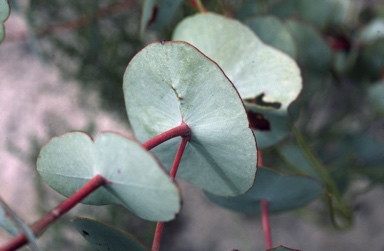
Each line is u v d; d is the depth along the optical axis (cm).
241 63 28
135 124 26
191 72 24
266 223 29
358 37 44
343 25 43
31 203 51
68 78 48
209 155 26
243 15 39
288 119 28
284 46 32
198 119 25
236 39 28
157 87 25
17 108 54
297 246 50
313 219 48
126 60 46
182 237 50
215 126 25
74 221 24
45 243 44
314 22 42
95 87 47
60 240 44
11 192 52
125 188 23
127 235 23
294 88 28
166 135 25
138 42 45
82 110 51
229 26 28
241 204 30
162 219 23
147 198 23
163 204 22
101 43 45
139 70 25
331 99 50
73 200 22
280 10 40
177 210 22
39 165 24
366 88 45
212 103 24
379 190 51
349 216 38
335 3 41
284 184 28
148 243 42
